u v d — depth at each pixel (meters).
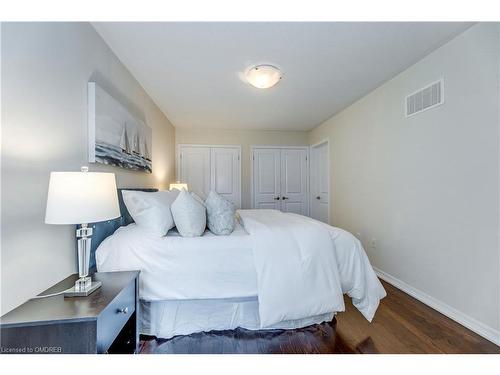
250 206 4.94
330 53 2.12
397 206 2.54
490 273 1.66
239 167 4.90
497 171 1.62
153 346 1.56
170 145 4.29
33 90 1.18
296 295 1.63
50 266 1.28
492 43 1.64
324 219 4.55
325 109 3.66
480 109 1.71
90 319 0.96
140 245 1.62
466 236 1.81
